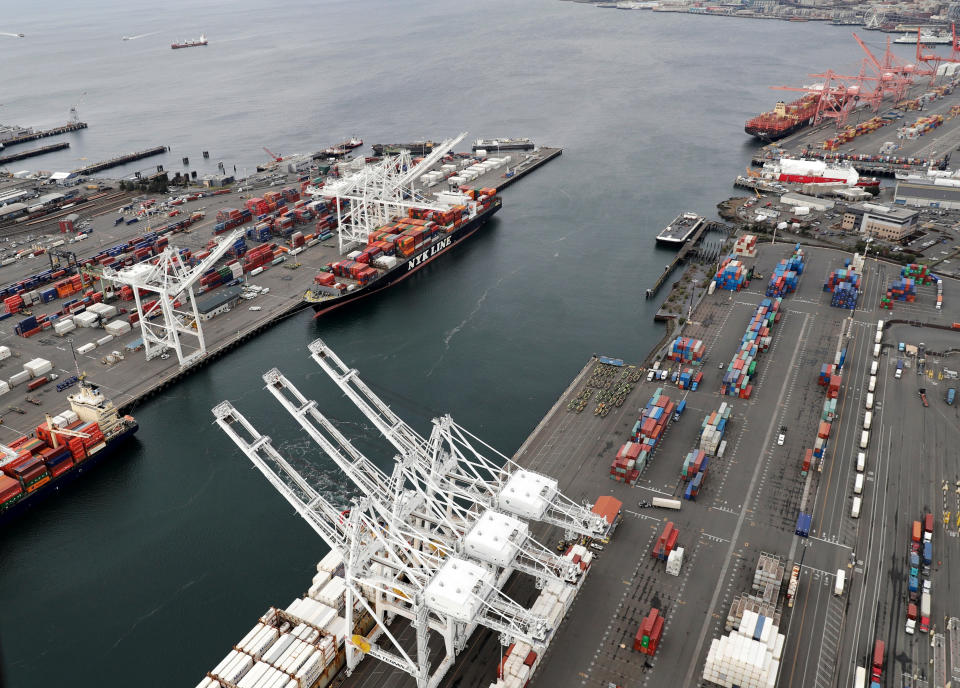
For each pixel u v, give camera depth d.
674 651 105.12
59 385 187.75
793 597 112.06
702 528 128.75
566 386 187.62
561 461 148.62
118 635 118.62
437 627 102.31
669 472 143.88
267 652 102.06
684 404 163.25
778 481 140.25
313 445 165.50
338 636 105.44
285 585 127.44
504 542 105.31
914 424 156.88
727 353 188.25
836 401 165.00
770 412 162.25
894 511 131.50
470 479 124.31
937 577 116.75
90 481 156.62
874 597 113.44
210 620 120.69
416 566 107.25
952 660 102.00
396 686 103.00
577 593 115.38
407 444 123.50
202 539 139.00
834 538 125.56
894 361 181.88
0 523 143.12
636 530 128.88
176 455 164.62
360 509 102.69
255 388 190.50
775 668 97.81
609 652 105.38
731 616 108.00
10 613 123.81
